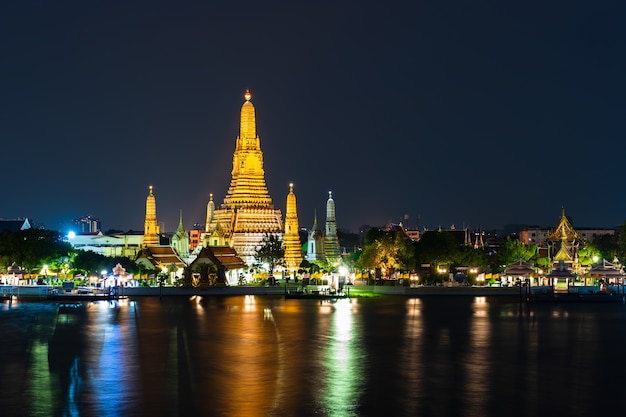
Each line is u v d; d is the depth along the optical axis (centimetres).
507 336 12312
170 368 9562
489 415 7525
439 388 8506
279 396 8150
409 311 16362
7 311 16325
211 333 12575
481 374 9256
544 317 15188
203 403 7869
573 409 7750
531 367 9706
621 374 9306
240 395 8194
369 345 11331
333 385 8631
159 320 14488
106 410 7638
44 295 19850
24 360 10125
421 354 10575
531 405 7875
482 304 18275
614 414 7606
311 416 7431
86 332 12719
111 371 9394
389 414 7525
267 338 12044
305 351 10794
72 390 8400
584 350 10969
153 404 7844
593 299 19025
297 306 17650
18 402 7925
